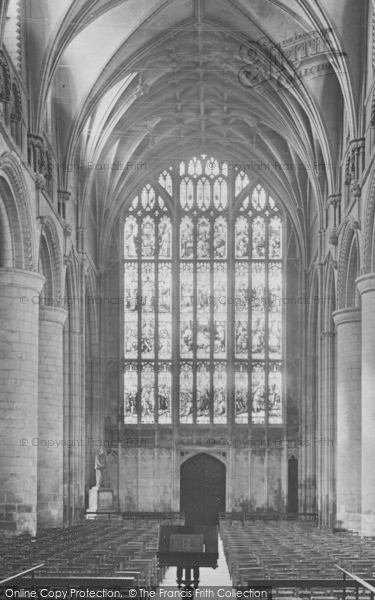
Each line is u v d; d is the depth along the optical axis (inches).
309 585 794.8
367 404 1672.0
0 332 1577.3
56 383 1935.3
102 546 1238.3
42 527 1875.0
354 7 1815.9
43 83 1739.7
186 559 851.4
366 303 1695.4
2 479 1551.4
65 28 1736.0
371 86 1743.4
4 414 1561.3
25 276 1595.7
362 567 982.4
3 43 1600.6
